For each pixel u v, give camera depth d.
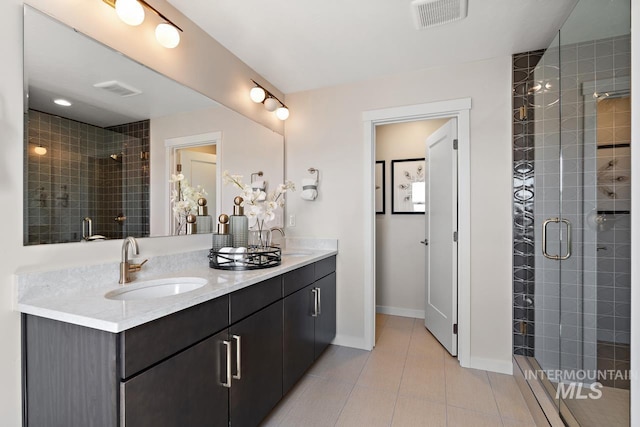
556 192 1.93
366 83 2.60
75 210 1.24
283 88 2.77
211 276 1.54
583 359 1.56
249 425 1.47
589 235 1.57
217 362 1.27
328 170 2.73
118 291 1.29
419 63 2.33
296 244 2.81
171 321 1.05
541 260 2.06
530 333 2.14
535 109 2.11
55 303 1.06
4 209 1.03
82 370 0.94
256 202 2.09
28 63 1.09
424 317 3.37
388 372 2.22
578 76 1.64
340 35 1.97
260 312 1.57
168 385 1.04
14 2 1.05
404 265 3.51
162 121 1.64
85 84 1.28
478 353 2.28
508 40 2.02
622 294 1.30
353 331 2.65
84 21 1.27
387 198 3.57
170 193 1.70
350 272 2.65
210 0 1.63
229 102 2.16
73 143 1.24
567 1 1.64
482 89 2.27
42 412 1.03
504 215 2.21
